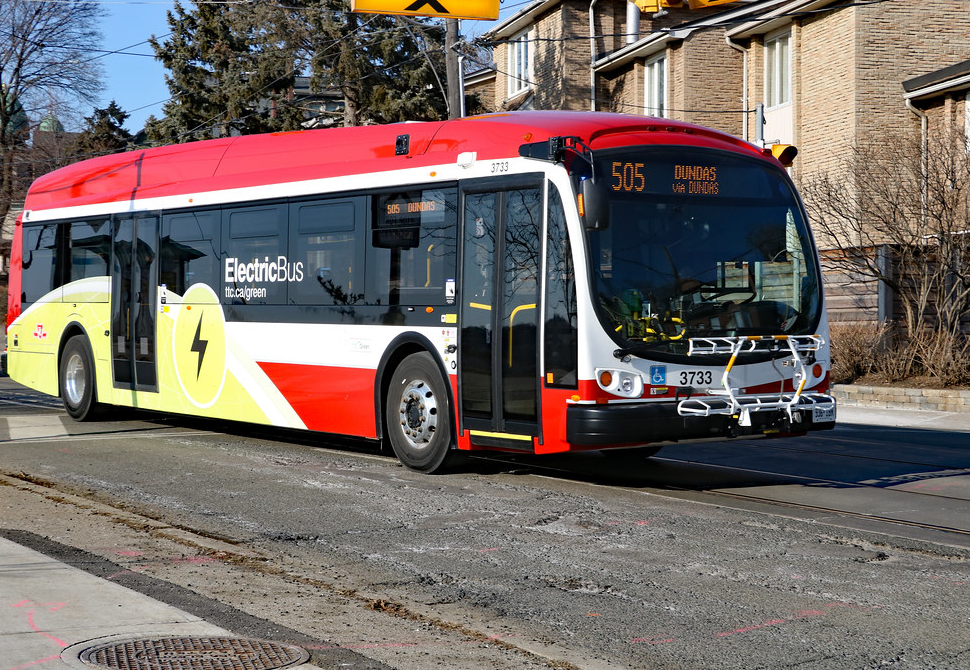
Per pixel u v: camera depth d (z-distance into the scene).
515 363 10.11
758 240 10.30
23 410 18.09
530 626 6.02
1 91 53.78
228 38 44.09
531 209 10.05
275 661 5.25
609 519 8.86
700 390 9.77
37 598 6.20
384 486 10.47
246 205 13.34
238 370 13.41
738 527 8.55
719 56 29.78
